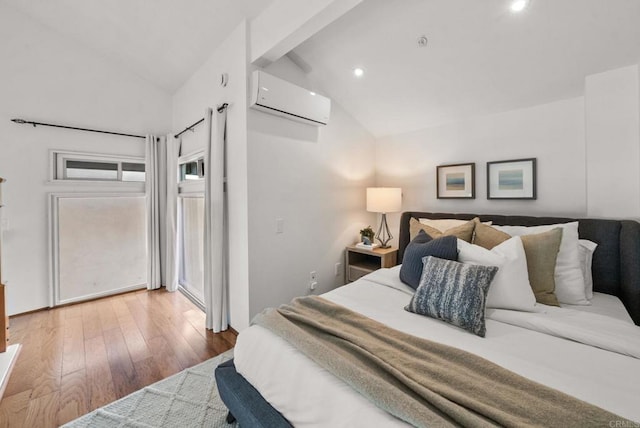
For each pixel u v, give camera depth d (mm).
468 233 1990
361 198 3357
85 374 1919
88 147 3229
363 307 1579
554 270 1669
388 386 880
